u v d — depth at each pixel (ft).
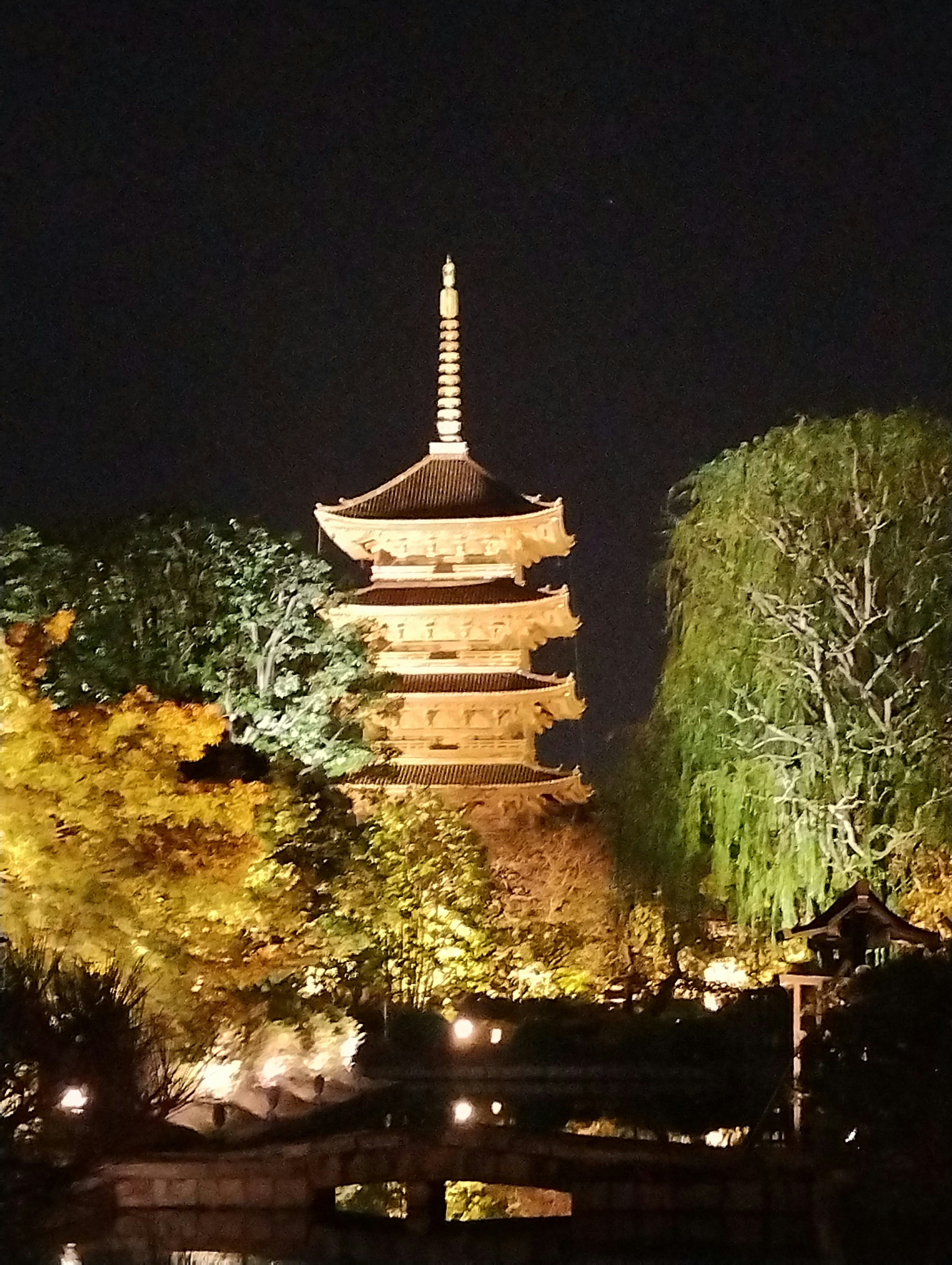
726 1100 110.11
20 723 91.61
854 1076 62.23
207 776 128.67
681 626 120.88
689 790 120.47
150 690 130.31
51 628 97.19
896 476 115.24
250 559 139.85
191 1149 71.87
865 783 114.83
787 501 115.96
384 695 158.40
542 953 174.40
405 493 228.63
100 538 137.18
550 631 225.56
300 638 142.72
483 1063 133.28
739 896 120.16
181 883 92.12
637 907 148.56
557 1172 69.41
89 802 90.79
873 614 115.44
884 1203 59.82
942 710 114.32
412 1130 73.26
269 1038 114.32
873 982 65.41
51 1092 58.75
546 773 211.00
